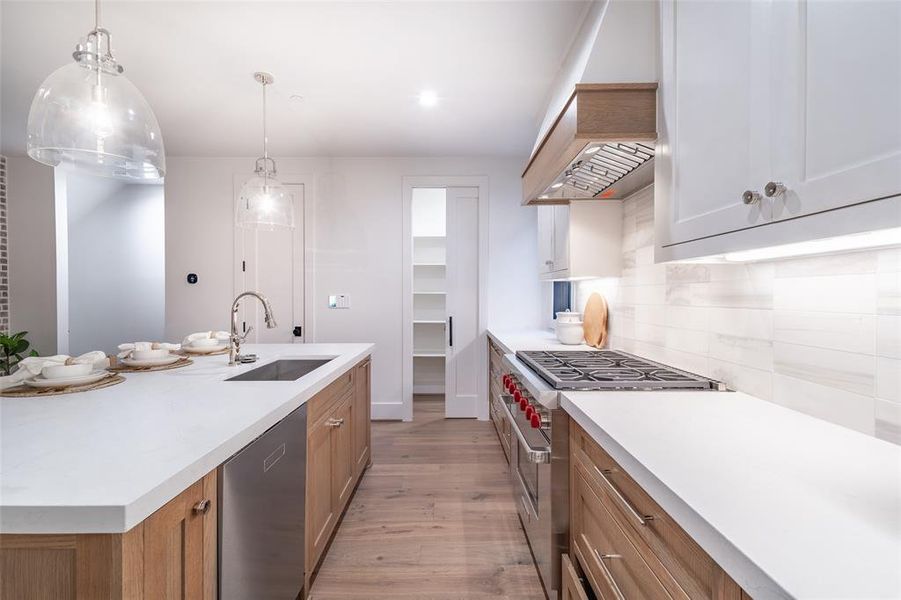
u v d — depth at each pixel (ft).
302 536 5.19
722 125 3.40
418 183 13.62
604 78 4.81
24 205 12.69
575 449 4.46
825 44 2.39
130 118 5.04
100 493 2.43
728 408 4.02
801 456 2.81
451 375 13.82
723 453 2.87
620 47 4.80
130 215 17.28
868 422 3.22
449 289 13.78
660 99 4.58
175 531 2.83
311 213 13.61
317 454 5.84
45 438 3.35
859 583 1.55
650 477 2.58
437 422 13.43
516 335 11.45
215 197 13.51
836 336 3.48
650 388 4.80
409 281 13.67
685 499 2.21
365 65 8.02
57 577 2.39
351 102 9.62
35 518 2.31
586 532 4.14
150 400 4.58
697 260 4.22
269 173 9.17
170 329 13.53
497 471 9.62
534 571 6.12
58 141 4.81
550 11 6.46
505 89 8.98
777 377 4.12
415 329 18.06
